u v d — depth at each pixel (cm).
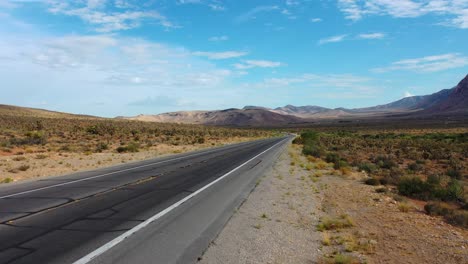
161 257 684
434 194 1506
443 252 770
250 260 686
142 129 8294
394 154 4069
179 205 1156
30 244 746
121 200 1230
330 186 1714
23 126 6625
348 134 10038
